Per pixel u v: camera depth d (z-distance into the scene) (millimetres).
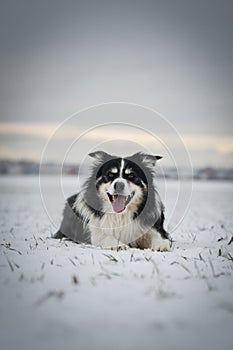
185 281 3533
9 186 17219
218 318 2715
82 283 3436
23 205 10969
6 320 2646
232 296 3160
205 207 11031
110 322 2615
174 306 2918
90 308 2854
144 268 3920
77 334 2443
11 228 6809
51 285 3385
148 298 3068
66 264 4125
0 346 2295
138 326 2562
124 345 2322
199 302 3012
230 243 5445
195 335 2459
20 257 4445
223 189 17641
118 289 3270
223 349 2299
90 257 4402
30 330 2494
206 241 5715
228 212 9930
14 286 3365
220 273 3797
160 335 2449
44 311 2797
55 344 2320
